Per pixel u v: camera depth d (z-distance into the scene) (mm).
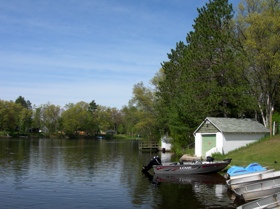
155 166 28109
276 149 31031
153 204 17328
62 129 133375
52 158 41219
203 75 41312
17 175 26828
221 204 17094
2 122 120875
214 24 42656
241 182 19641
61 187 22016
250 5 42562
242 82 40625
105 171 29922
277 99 43531
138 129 66125
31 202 17844
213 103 39406
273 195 14773
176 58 54250
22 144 73500
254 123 38562
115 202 17844
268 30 38812
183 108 42875
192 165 27516
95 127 140875
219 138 34906
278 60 36906
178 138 46344
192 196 19062
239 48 41719
